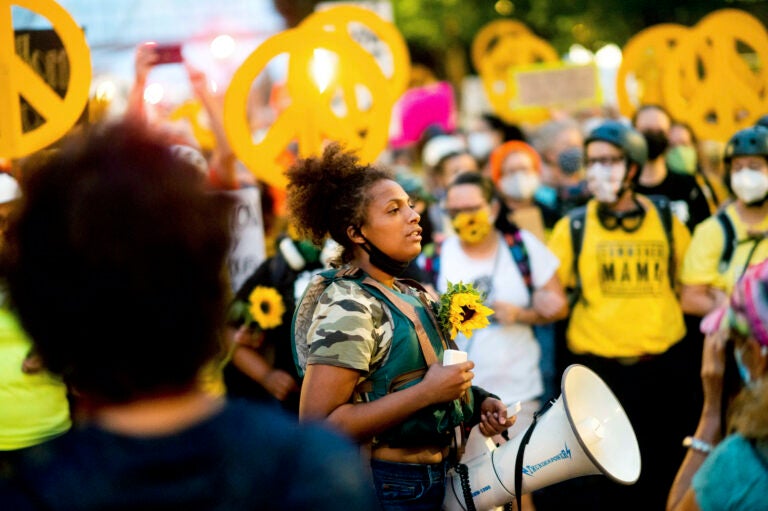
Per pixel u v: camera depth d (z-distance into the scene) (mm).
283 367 4379
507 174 6465
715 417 3367
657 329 4887
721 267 4672
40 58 4273
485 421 3023
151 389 1285
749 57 11672
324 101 4691
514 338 4730
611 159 4836
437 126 8930
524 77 9547
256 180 5512
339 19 5168
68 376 1324
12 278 1306
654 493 4918
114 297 1251
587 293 4977
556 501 5039
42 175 1320
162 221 1276
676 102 6000
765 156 4441
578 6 16547
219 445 1274
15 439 3439
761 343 2521
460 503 2900
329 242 4301
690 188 5758
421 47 19922
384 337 2785
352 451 1360
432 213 7059
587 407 2865
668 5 16219
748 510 2031
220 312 1337
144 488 1226
